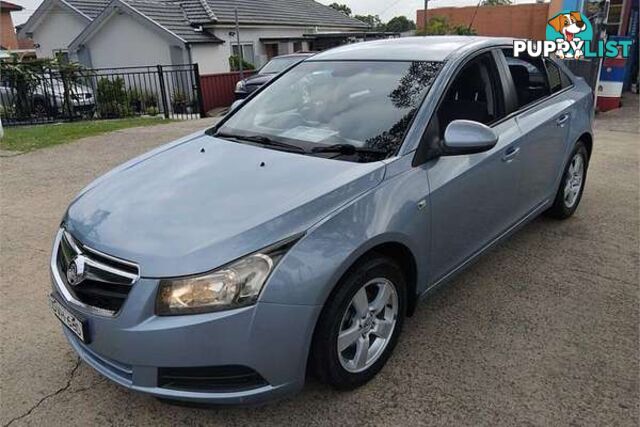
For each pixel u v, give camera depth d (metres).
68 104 14.24
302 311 2.20
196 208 2.41
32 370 2.82
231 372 2.18
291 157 2.84
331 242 2.29
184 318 2.09
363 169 2.60
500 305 3.38
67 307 2.36
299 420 2.45
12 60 14.96
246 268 2.12
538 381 2.66
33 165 7.23
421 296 2.93
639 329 3.10
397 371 2.76
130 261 2.17
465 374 2.72
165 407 2.55
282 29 25.12
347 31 31.17
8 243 4.46
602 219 4.79
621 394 2.56
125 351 2.16
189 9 22.12
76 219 2.59
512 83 3.66
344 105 3.19
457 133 2.76
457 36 3.90
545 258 4.03
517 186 3.61
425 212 2.73
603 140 8.04
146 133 9.96
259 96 3.77
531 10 24.12
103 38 21.38
